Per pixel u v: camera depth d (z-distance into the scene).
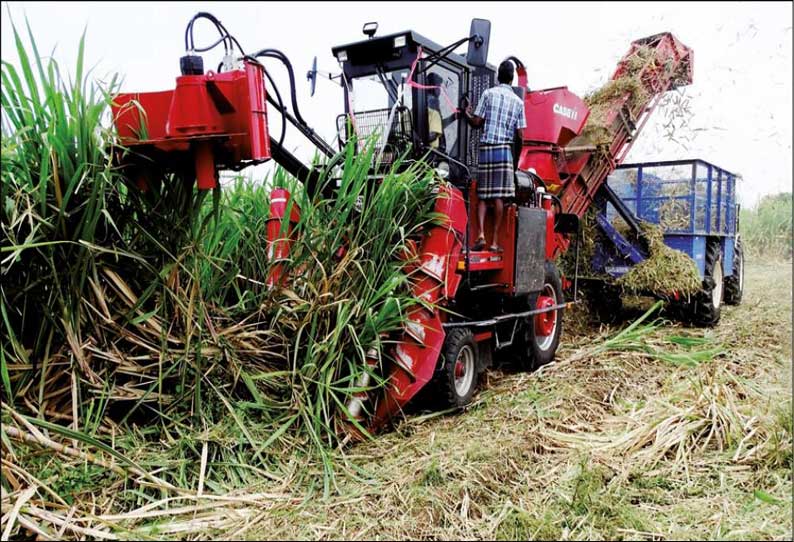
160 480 2.91
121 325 3.18
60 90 2.83
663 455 3.63
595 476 3.33
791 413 3.95
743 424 3.90
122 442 3.06
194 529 2.73
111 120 3.02
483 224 4.83
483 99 4.66
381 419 4.01
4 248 2.63
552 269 5.76
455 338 4.30
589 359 5.59
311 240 3.80
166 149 3.07
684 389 4.58
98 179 2.92
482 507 3.07
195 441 3.17
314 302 3.63
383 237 3.90
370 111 4.67
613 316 7.40
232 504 2.95
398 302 3.73
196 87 3.01
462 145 4.89
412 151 4.46
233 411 3.32
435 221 4.11
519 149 4.75
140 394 3.19
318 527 2.81
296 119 3.85
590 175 6.83
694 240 6.88
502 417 4.18
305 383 3.61
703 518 3.01
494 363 5.61
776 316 7.51
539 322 5.61
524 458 3.57
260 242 3.99
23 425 2.78
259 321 3.78
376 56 4.55
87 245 2.86
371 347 3.82
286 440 3.46
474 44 4.49
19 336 2.98
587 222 7.20
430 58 4.45
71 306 2.98
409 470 3.36
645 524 2.93
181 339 3.32
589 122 6.59
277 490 3.10
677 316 7.36
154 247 3.31
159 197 3.28
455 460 3.44
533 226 5.11
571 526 2.94
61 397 3.03
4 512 2.51
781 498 3.18
